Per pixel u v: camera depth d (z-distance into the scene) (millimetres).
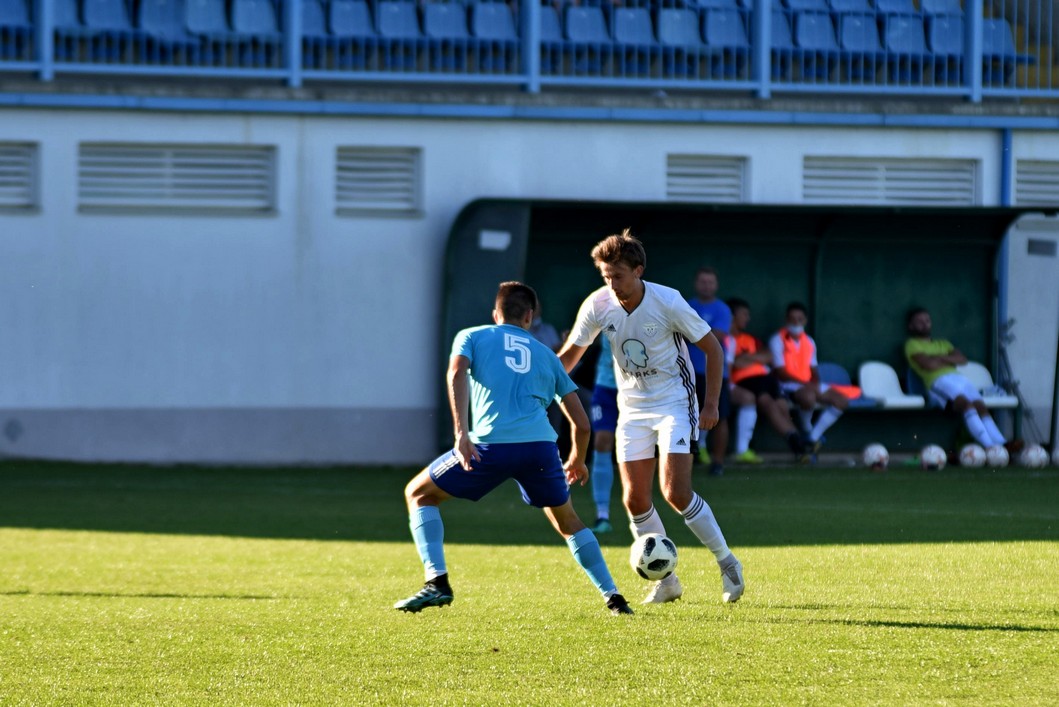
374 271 64375
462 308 63281
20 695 18656
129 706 18078
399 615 24922
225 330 63188
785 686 18891
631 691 18688
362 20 67125
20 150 61719
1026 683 18938
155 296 62594
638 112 66438
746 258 67125
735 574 26094
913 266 68500
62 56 63438
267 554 35156
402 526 41562
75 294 61844
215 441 63125
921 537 36969
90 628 23641
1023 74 72875
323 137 63844
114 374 62250
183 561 33812
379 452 64438
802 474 58250
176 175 63031
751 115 67375
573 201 62375
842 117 68062
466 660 20766
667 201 66375
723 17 69938
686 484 26078
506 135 65625
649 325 26000
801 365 63906
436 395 64625
